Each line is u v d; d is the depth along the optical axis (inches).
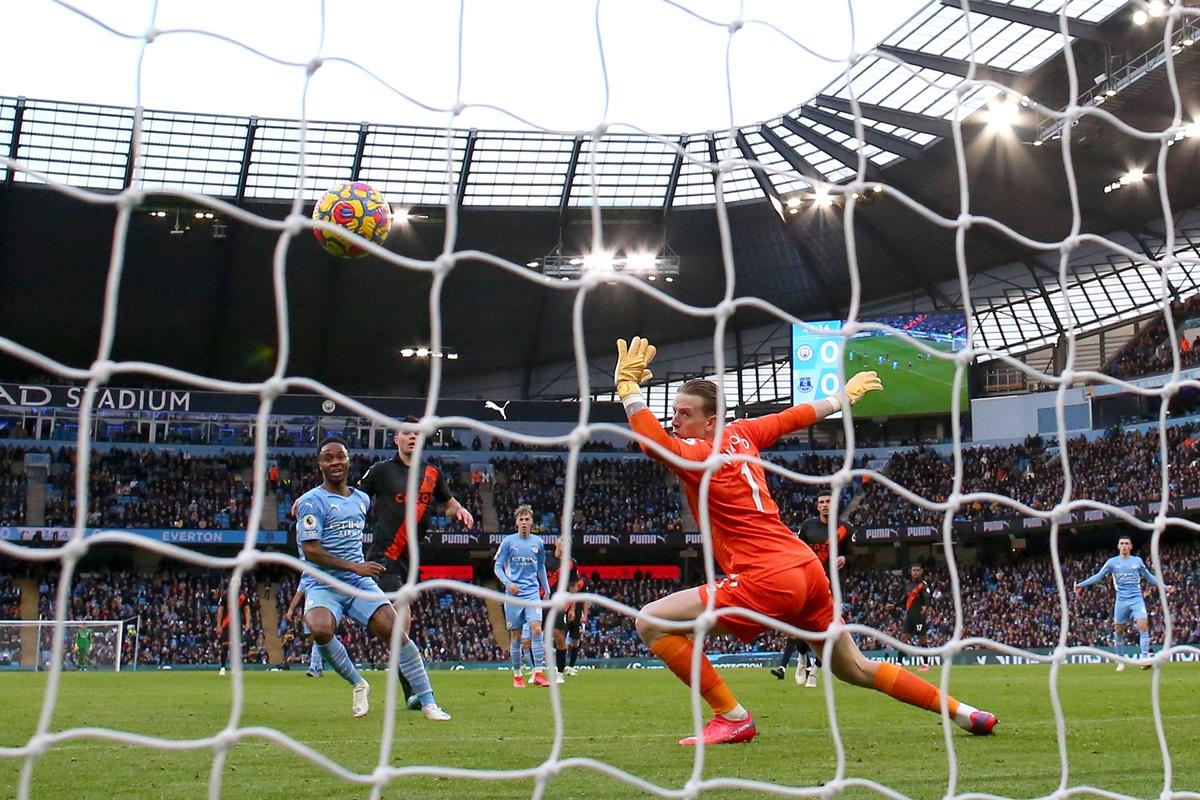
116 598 1302.9
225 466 1497.3
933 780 157.2
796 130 1405.0
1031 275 1513.3
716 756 186.9
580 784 153.9
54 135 1349.7
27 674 786.8
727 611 114.8
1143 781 156.6
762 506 191.9
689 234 1590.8
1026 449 1476.4
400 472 299.1
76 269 1491.1
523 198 1509.6
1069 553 1437.0
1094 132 1211.2
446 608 1382.9
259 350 1662.2
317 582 273.7
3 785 154.3
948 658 125.0
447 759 185.6
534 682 455.2
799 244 1574.8
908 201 137.2
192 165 1416.1
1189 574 1206.3
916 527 1419.8
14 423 1453.0
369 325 1657.2
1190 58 1040.2
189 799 142.4
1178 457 1310.3
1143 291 1489.9
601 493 1555.1
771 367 1674.5
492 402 1596.9
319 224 101.3
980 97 1207.6
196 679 607.2
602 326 1701.5
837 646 197.3
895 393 1412.4
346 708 323.0
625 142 1440.7
